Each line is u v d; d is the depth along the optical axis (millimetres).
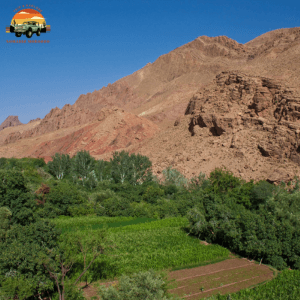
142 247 35875
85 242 24578
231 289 25875
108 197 60750
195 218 40562
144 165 78125
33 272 21500
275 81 89500
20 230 24016
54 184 68062
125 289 17062
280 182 64562
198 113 101688
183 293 24906
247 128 85750
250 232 33094
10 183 40531
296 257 31938
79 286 25234
